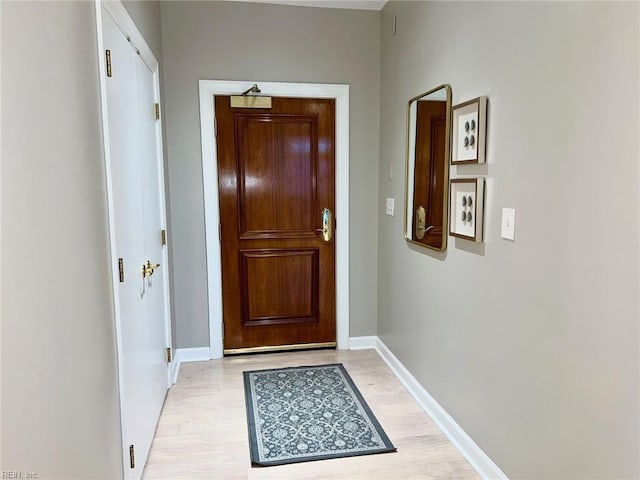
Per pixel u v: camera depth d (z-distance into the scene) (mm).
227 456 2137
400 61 2885
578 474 1427
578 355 1408
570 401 1451
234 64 3113
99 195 1471
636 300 1194
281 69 3180
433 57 2389
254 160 3279
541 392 1591
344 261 3447
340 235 3418
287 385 2895
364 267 3484
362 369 3154
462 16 2061
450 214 2221
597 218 1311
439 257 2371
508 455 1806
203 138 3127
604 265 1293
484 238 1928
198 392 2793
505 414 1815
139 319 1995
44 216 1036
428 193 2477
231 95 3156
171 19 3002
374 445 2223
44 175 1044
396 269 3053
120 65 1785
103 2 1532
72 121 1244
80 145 1303
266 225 3359
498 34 1774
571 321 1432
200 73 3078
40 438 983
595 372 1343
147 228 2256
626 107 1197
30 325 946
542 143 1535
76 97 1282
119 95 1755
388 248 3217
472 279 2039
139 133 2131
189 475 1999
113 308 1587
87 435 1296
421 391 2641
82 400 1258
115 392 1599
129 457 1746
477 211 1938
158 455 2143
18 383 886
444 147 2258
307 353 3461
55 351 1075
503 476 1846
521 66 1637
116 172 1672
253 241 3352
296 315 3486
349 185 3385
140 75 2205
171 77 3045
